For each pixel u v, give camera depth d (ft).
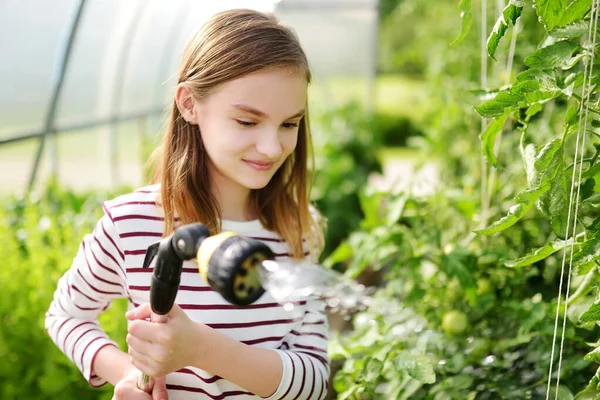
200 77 4.09
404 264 6.61
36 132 13.08
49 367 7.54
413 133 42.34
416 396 5.42
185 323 3.73
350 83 31.76
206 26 4.31
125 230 4.29
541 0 3.36
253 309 4.40
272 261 2.91
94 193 12.73
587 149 6.19
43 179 15.05
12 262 8.16
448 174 10.45
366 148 20.62
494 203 6.97
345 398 5.32
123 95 17.99
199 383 4.26
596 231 3.50
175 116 4.44
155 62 19.24
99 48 15.53
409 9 15.85
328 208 16.74
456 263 5.93
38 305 7.81
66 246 8.90
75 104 15.60
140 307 3.85
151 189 4.53
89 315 4.58
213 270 2.86
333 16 24.27
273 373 4.12
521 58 7.98
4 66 12.39
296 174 4.84
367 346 5.81
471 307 6.09
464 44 10.64
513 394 5.15
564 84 3.43
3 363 7.61
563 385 4.93
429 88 13.52
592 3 3.24
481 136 3.87
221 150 4.08
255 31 4.08
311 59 25.77
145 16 16.44
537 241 6.63
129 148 20.04
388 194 7.04
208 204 4.40
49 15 12.00
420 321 6.09
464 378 5.29
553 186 3.37
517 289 6.34
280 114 4.01
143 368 3.74
